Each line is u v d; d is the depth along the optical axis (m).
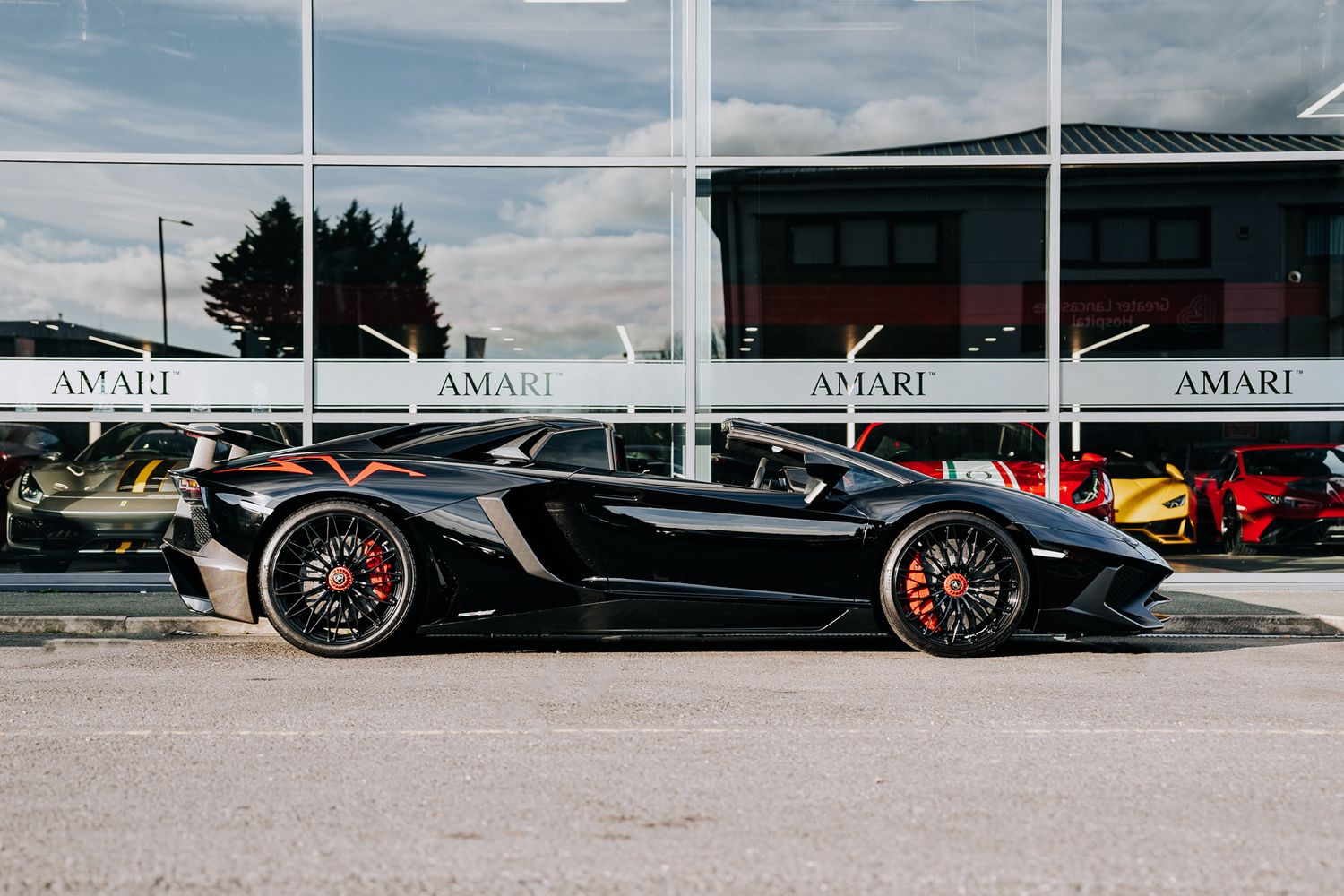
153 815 3.01
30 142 8.47
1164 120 8.63
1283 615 6.81
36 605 7.21
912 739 3.88
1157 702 4.55
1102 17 8.66
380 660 5.50
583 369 8.60
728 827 2.93
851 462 5.90
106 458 8.40
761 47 8.66
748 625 5.65
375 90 8.62
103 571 8.28
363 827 2.91
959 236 8.61
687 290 8.57
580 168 8.66
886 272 8.62
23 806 3.08
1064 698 4.61
